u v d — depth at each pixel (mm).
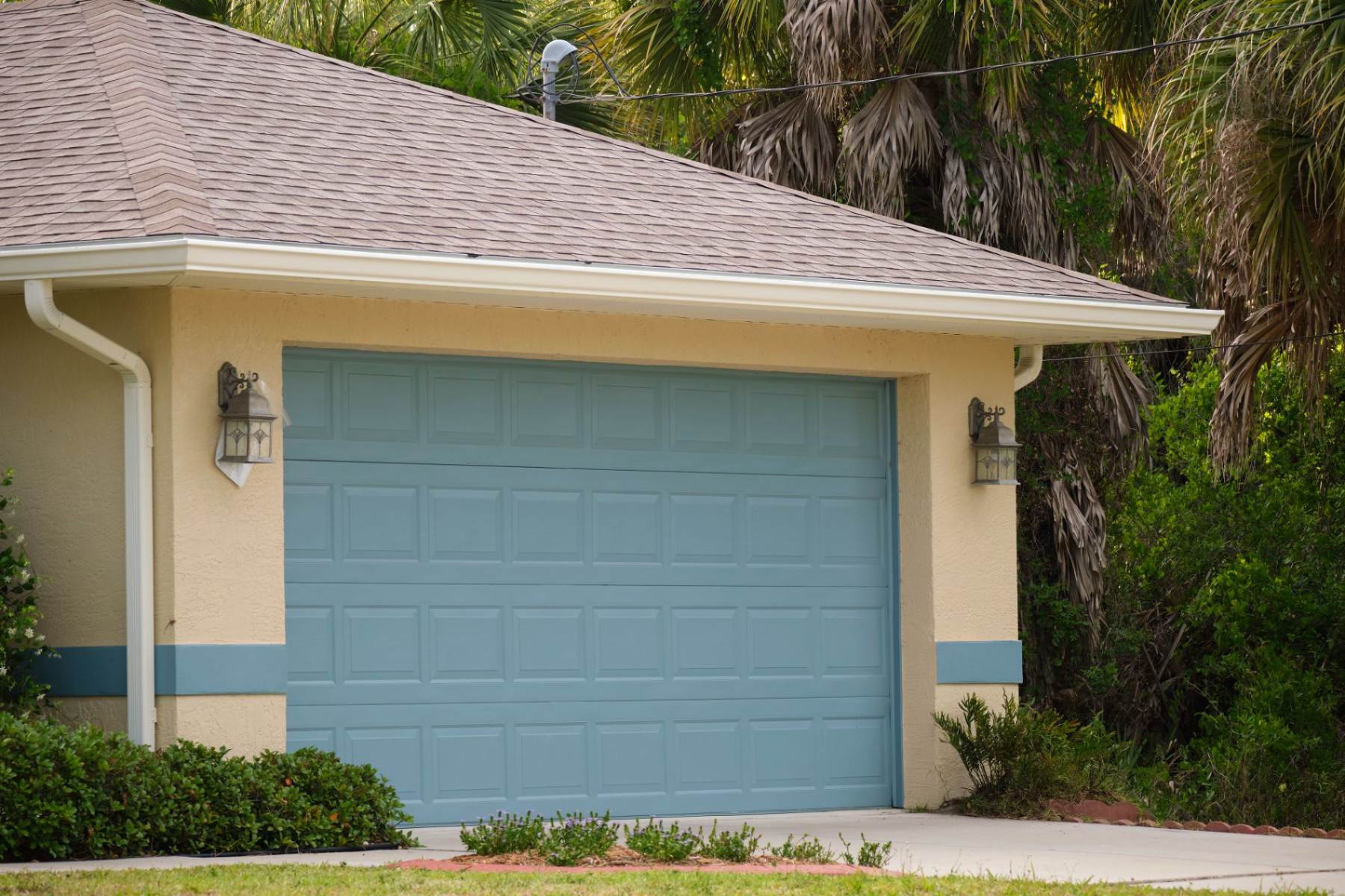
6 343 10258
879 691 12375
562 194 11844
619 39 18750
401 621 10703
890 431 12555
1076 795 11945
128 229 9375
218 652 9805
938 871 8688
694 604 11703
